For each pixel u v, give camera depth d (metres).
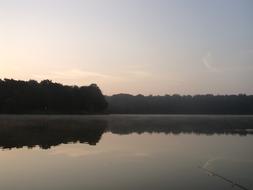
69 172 25.47
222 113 185.38
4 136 50.41
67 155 32.91
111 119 108.19
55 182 22.70
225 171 25.50
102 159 30.89
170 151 35.97
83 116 126.69
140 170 26.16
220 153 34.47
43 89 141.88
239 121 100.50
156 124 83.69
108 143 42.88
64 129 65.19
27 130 61.62
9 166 27.59
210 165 27.80
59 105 141.88
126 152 35.12
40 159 30.66
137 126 75.81
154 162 29.44
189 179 23.30
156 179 23.38
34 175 24.50
